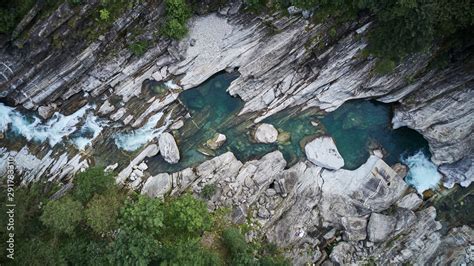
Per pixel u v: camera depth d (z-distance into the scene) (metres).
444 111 40.84
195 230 35.91
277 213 39.44
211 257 33.50
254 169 40.16
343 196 40.41
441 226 41.06
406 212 40.16
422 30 34.62
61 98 41.53
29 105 41.16
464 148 41.06
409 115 41.72
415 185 42.31
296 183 40.22
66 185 38.69
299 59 40.84
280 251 38.53
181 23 39.88
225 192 39.47
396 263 39.19
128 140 41.34
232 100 42.44
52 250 31.81
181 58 41.31
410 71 40.28
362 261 39.44
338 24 38.78
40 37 36.94
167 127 41.72
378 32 38.00
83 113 41.69
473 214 41.88
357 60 40.31
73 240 33.88
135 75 41.78
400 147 42.91
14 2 36.09
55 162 40.25
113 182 35.69
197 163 41.16
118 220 33.75
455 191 42.31
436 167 42.66
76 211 32.62
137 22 38.88
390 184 40.84
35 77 39.59
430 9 33.19
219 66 41.62
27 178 39.16
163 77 41.91
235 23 40.91
